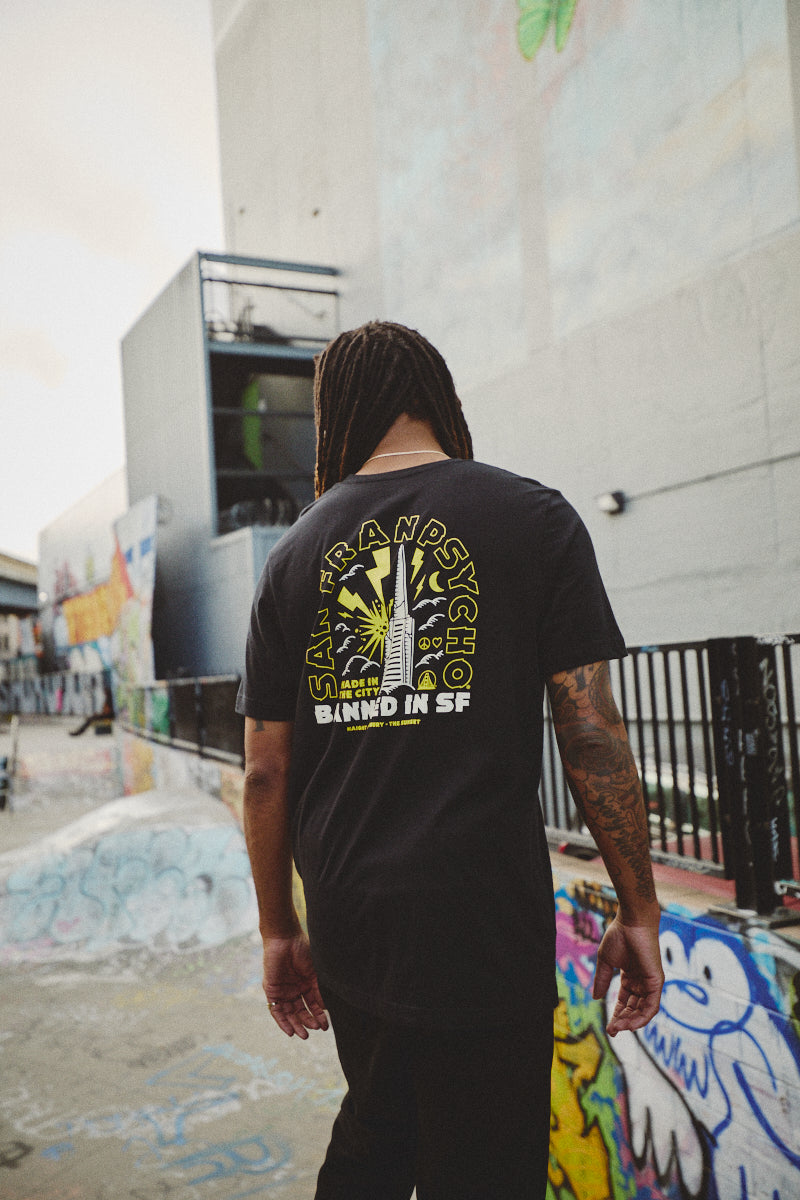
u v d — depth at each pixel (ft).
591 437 21.80
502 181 25.43
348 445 3.97
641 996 3.54
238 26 51.49
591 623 3.30
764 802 6.42
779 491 16.71
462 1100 3.16
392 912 3.15
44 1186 9.04
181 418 46.57
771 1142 5.79
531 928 3.21
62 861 19.35
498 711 3.21
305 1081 11.28
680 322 18.93
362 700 3.39
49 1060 12.17
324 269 41.27
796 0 16.06
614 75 20.65
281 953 3.99
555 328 23.11
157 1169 9.30
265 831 3.80
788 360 16.43
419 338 4.08
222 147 54.80
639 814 3.34
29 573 146.72
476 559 3.31
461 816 3.14
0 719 110.01
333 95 39.83
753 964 5.98
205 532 43.73
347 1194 3.57
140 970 15.64
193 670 45.14
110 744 56.49
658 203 19.42
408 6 31.42
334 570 3.54
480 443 26.63
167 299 47.83
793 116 16.21
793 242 16.28
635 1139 7.14
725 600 17.92
